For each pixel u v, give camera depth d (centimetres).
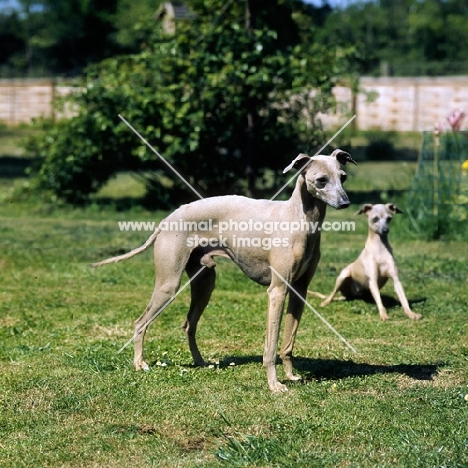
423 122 3403
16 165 2656
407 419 582
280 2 1717
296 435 554
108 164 1752
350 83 1734
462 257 1236
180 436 558
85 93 1686
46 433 562
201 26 1661
